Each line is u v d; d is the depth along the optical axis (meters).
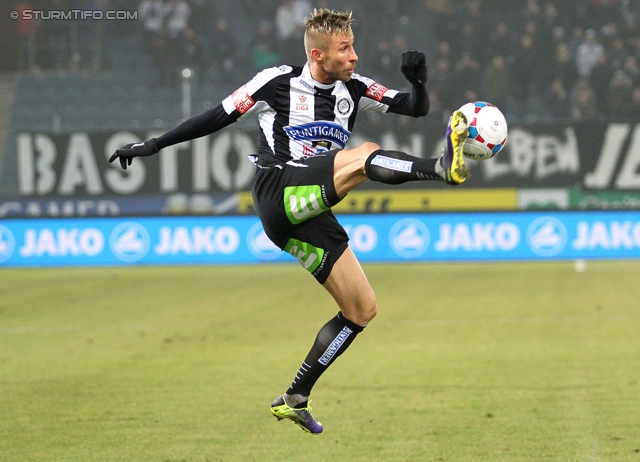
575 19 69.06
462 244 54.75
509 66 67.44
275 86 15.24
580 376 23.20
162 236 55.97
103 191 56.25
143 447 17.20
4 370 25.19
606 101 64.19
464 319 33.59
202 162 56.03
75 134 56.16
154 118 70.62
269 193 15.00
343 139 15.69
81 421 19.30
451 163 12.42
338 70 14.88
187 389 22.36
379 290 42.91
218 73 71.06
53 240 56.31
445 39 68.56
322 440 17.62
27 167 56.41
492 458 16.09
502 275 48.81
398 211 55.03
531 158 54.69
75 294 43.12
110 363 26.00
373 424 18.81
